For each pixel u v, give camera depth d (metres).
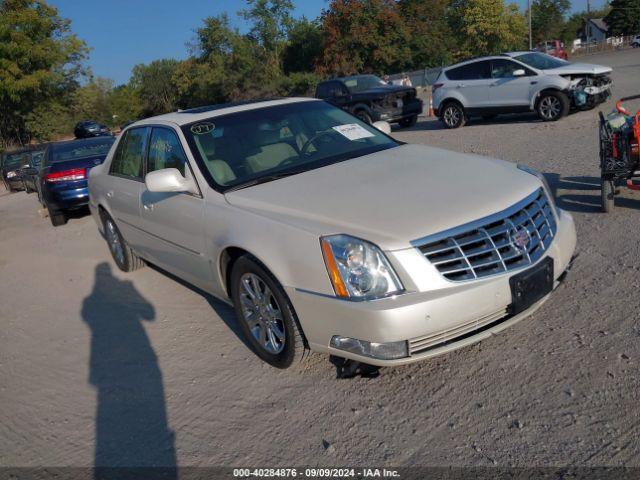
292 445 3.21
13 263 8.27
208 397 3.81
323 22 46.09
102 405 3.94
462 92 15.10
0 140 41.25
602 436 2.90
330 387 3.68
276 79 50.94
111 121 71.69
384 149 4.73
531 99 13.90
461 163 4.18
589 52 60.75
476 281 3.25
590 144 9.90
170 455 3.30
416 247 3.20
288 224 3.55
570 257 3.82
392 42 45.16
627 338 3.68
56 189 9.95
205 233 4.22
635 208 6.14
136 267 6.58
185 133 4.71
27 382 4.45
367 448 3.09
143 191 5.21
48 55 39.69
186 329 4.90
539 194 3.79
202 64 56.19
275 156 4.54
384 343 3.18
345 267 3.24
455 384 3.51
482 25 50.00
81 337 5.12
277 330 3.84
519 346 3.79
